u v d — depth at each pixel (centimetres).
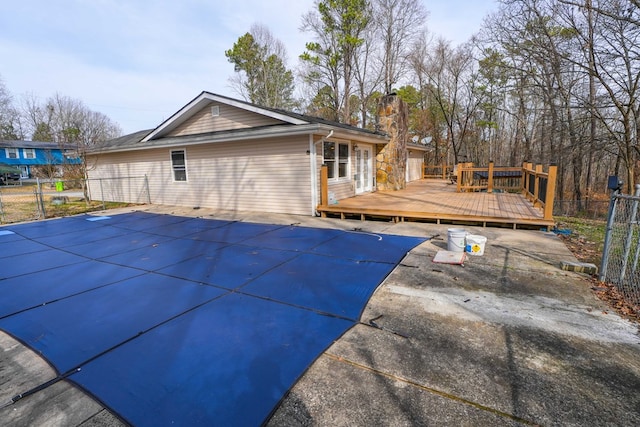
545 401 197
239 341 273
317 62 2309
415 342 266
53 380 229
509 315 308
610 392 204
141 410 197
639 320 294
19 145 2930
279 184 909
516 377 220
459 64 2408
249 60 2652
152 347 268
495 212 736
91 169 1382
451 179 1747
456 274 419
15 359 259
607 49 1029
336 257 503
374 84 2436
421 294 361
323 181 839
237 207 1000
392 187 1259
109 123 4528
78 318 325
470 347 257
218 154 1006
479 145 2816
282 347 262
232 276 433
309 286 391
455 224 725
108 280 431
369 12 2195
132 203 1276
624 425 179
